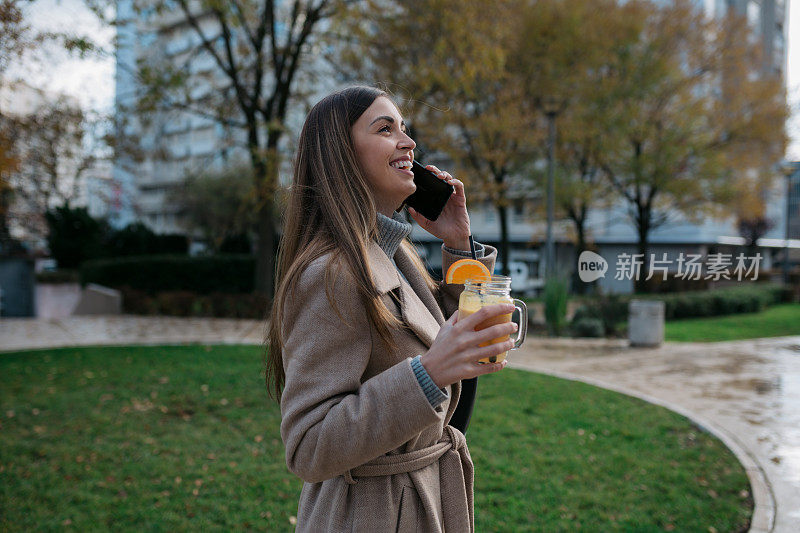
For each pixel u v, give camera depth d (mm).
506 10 11070
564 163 16297
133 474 3883
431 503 1200
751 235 21812
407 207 1596
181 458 4199
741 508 3492
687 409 5871
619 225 22750
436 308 1402
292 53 11789
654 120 15539
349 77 12461
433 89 11836
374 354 1146
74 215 23781
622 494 3643
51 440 4574
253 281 16891
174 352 8438
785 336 11852
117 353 8359
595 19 14500
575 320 12250
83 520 3213
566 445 4516
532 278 21984
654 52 14945
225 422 5098
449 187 1507
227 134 12969
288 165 10852
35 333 10664
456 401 1320
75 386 6340
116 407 5512
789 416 5617
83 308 13836
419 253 1711
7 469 3930
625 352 9500
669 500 3574
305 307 1119
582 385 6621
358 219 1198
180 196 28172
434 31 10477
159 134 11945
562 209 16609
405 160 1323
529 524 3240
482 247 1671
